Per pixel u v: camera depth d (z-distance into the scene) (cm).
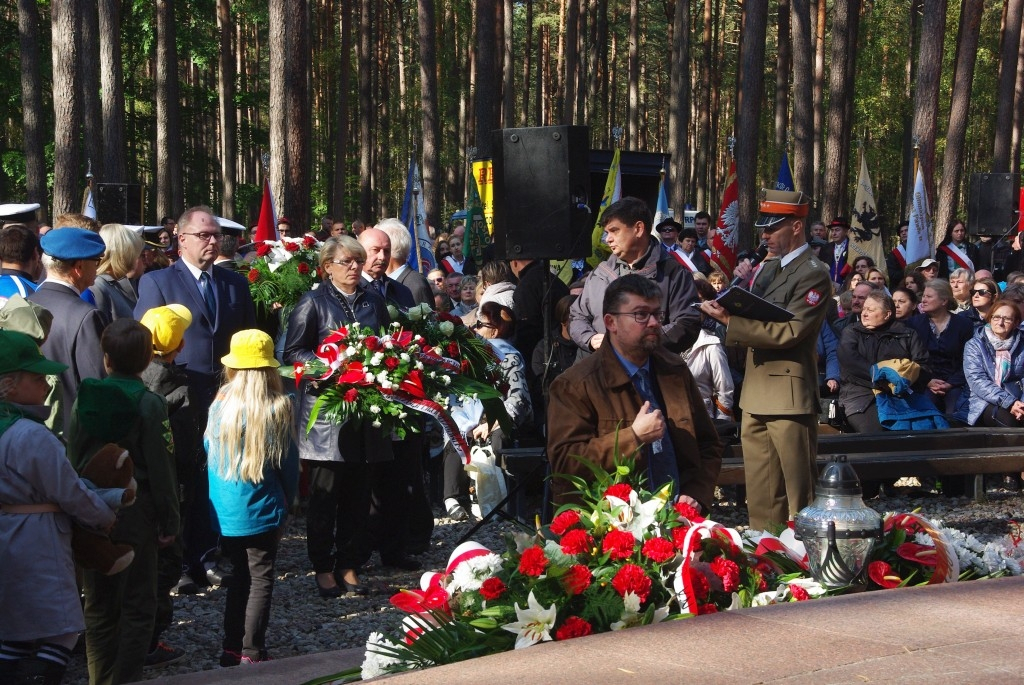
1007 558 365
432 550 785
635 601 299
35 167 2148
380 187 4091
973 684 201
